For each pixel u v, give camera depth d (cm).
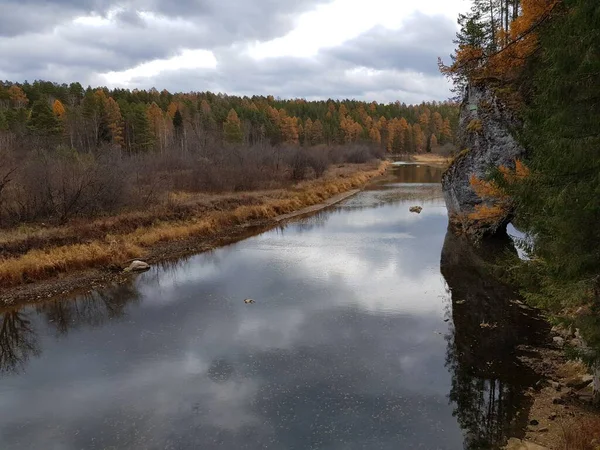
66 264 1806
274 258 2106
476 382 994
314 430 836
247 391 971
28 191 2152
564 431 760
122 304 1530
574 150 626
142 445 800
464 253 2141
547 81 749
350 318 1373
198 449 788
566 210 676
